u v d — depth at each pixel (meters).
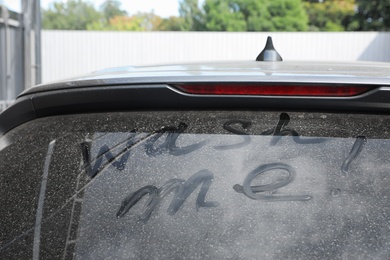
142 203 1.18
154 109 1.27
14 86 14.51
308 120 1.21
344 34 23.47
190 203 1.16
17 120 1.42
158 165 1.21
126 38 23.48
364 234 1.11
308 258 1.09
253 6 43.59
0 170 1.33
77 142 1.28
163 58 23.56
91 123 1.30
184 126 1.23
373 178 1.16
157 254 1.13
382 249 1.10
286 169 1.17
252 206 1.14
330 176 1.16
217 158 1.19
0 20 13.75
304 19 43.53
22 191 1.27
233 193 1.16
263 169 1.17
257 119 1.22
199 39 23.50
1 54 13.88
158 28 50.38
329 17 44.69
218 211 1.15
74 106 1.33
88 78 1.34
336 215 1.13
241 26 43.94
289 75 1.23
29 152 1.32
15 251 1.21
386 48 23.48
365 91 1.19
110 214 1.18
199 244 1.12
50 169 1.27
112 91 1.28
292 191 1.15
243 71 1.30
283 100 1.21
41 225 1.21
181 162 1.20
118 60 23.55
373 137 1.19
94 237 1.17
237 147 1.20
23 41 15.02
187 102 1.24
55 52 23.42
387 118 1.20
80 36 23.42
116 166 1.22
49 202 1.23
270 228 1.12
